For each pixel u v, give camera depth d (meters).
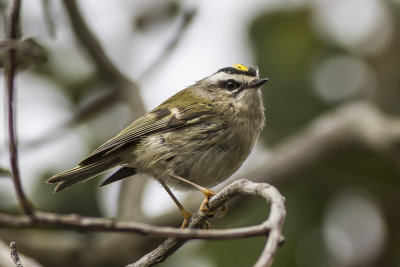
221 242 10.94
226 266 10.86
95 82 12.76
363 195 12.75
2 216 4.39
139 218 11.75
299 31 12.84
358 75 13.85
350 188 12.79
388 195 12.55
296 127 13.21
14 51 5.55
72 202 11.31
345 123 13.00
